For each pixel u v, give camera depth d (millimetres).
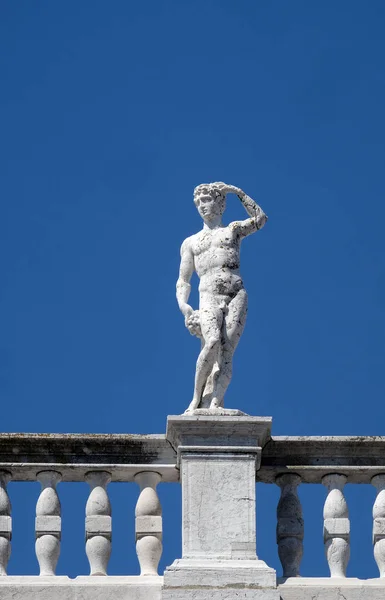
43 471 24078
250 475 23719
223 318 25031
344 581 23234
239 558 23125
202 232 25922
